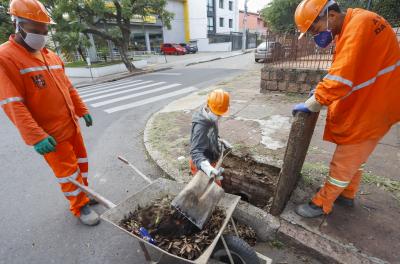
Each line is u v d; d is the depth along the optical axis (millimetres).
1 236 2760
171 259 2254
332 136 2283
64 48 14633
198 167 2174
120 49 16703
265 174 3127
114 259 2420
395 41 1920
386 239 2256
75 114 3000
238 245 1941
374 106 1977
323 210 2443
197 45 36188
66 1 12867
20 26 2170
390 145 3805
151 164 4113
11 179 3914
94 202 3260
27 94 2342
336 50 2000
